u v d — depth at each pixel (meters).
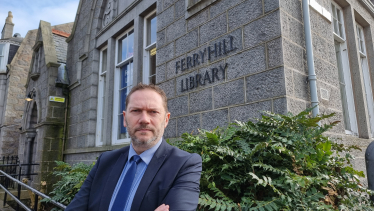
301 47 3.27
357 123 4.54
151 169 1.46
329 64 3.78
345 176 2.48
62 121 7.85
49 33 8.96
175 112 4.18
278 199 1.97
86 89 7.10
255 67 3.19
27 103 9.71
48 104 7.68
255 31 3.27
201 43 3.93
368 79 5.28
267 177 2.09
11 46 14.68
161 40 4.70
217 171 2.36
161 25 4.75
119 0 6.46
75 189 3.46
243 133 2.63
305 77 3.21
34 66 9.52
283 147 2.21
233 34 3.50
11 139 12.43
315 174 2.27
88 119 6.72
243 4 3.45
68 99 8.06
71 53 8.34
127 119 1.60
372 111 5.14
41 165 7.26
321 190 2.27
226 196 2.20
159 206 1.27
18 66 13.16
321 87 3.48
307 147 2.30
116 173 1.57
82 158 6.70
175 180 1.42
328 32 3.95
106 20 6.83
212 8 3.85
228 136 2.48
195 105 3.86
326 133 3.31
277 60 2.99
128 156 1.63
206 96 3.71
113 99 6.27
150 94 1.61
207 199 2.05
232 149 2.45
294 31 3.22
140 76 5.34
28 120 9.27
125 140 5.66
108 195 1.49
